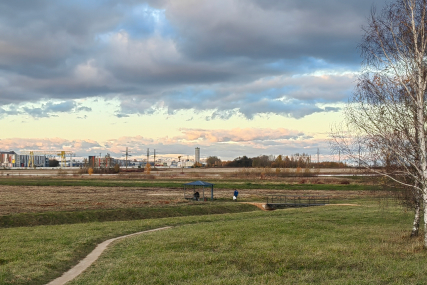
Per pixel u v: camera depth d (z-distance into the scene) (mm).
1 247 21047
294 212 42719
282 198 65625
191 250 20703
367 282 14047
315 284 14031
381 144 20547
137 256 19172
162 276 15328
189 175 140000
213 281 14328
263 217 38938
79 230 28891
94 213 42000
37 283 14898
